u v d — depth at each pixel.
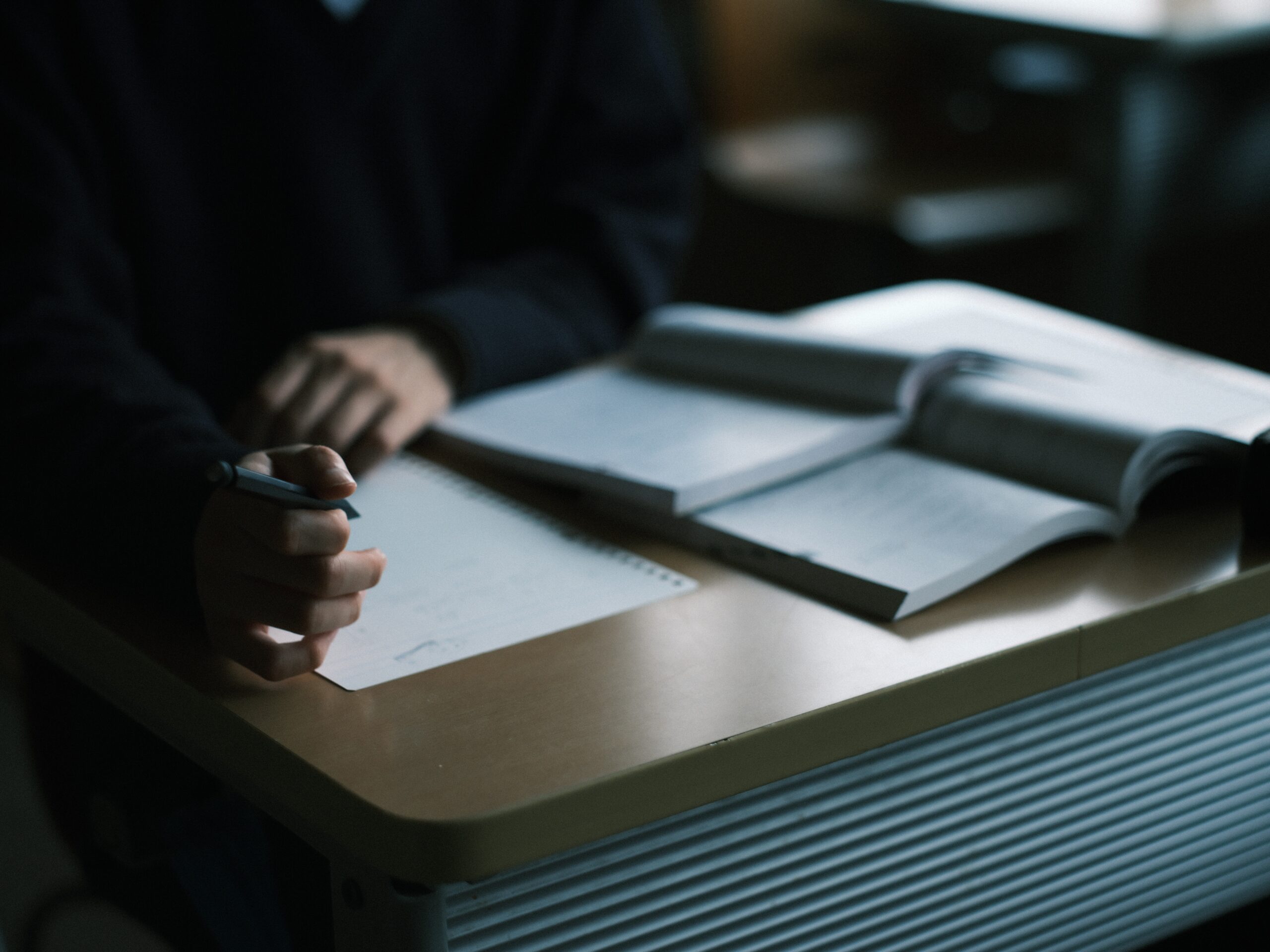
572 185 1.34
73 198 1.02
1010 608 0.67
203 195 1.19
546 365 1.10
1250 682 0.76
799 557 0.71
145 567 0.67
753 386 0.96
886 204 2.32
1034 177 2.48
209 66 1.17
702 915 0.60
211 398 1.24
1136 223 2.35
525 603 0.69
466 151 1.35
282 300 1.24
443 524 0.81
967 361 0.91
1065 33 2.17
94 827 0.78
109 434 0.74
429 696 0.60
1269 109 2.45
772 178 2.47
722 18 2.51
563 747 0.55
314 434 0.90
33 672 0.80
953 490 0.78
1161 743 0.73
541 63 1.33
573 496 0.86
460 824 0.50
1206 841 0.78
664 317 1.10
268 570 0.61
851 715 0.59
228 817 0.67
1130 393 0.92
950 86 2.64
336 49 1.20
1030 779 0.69
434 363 1.01
